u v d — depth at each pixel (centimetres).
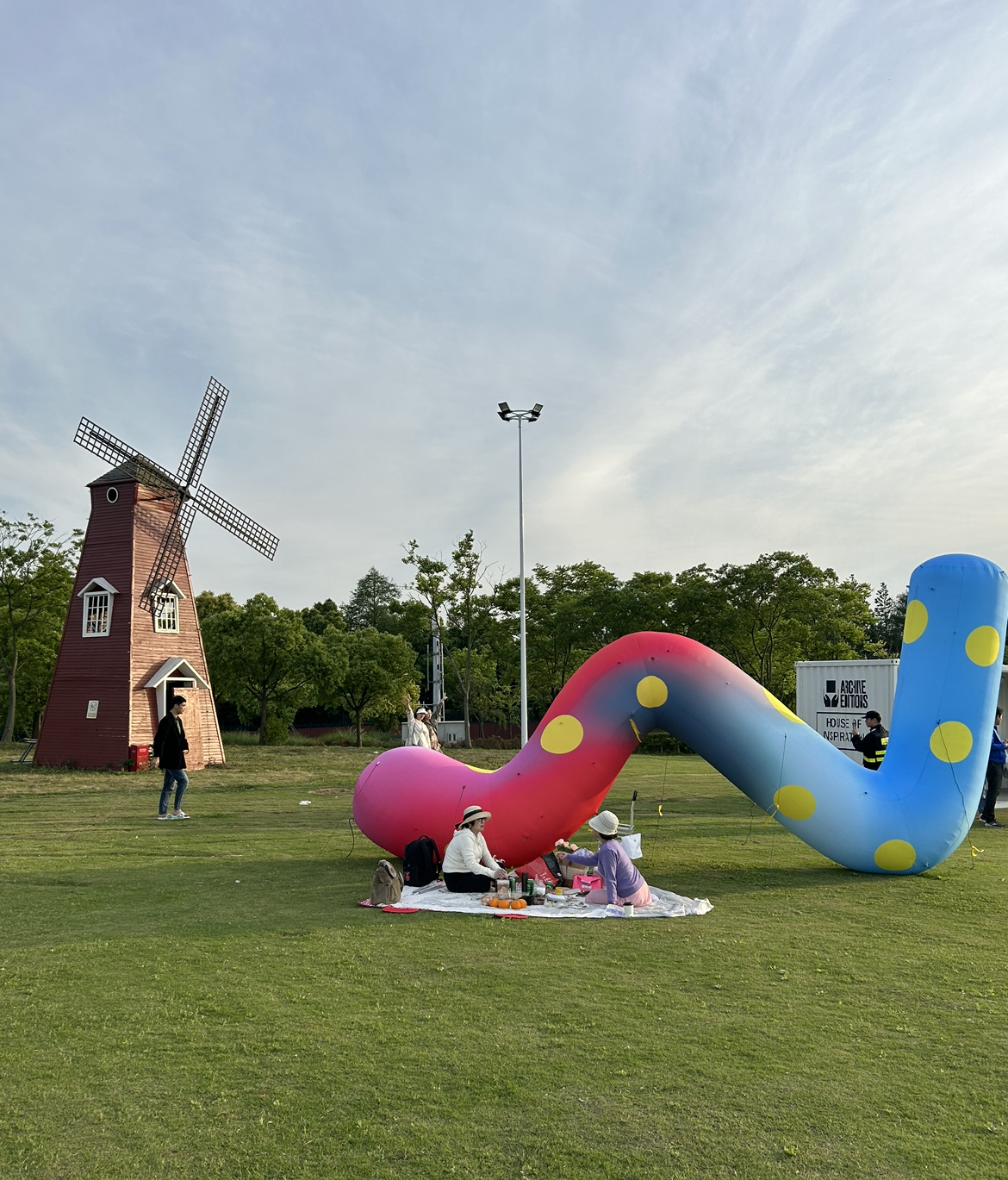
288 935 744
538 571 4669
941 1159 386
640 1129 410
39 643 4238
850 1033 531
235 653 4438
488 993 598
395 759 1107
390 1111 426
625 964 670
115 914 819
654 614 4116
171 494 2955
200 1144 394
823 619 3847
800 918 823
